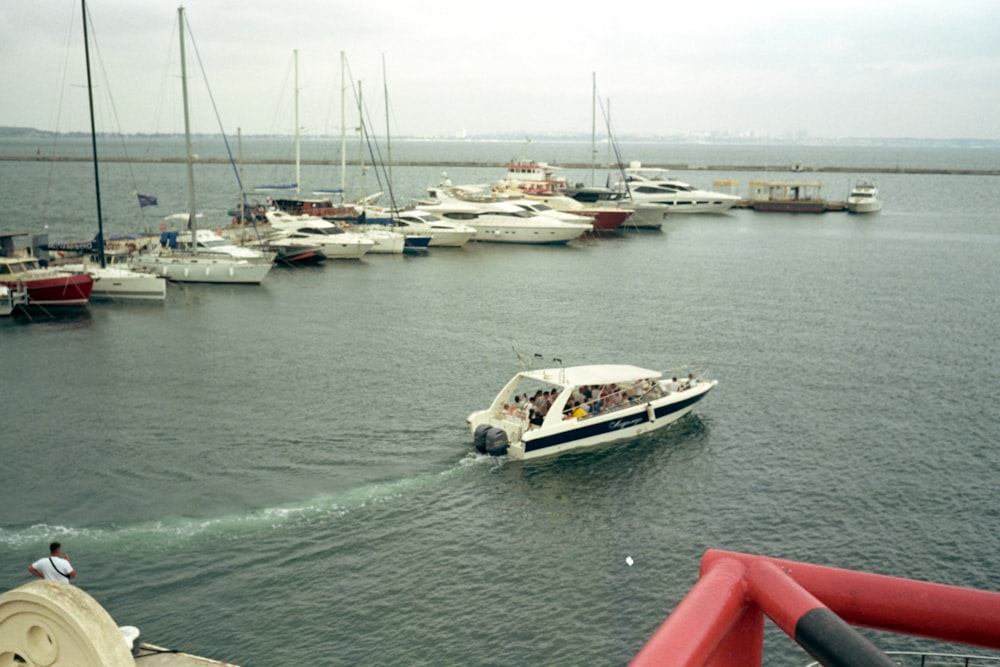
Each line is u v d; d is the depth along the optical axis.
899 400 38.22
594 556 23.75
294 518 25.56
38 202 133.62
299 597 21.44
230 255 66.81
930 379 41.78
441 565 23.08
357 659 19.12
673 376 41.38
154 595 21.39
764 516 26.34
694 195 132.25
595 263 81.44
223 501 26.62
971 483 28.89
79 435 32.50
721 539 24.84
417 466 29.72
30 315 53.44
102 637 6.64
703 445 32.31
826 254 89.25
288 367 42.53
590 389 33.62
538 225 92.56
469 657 19.27
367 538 24.47
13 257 61.31
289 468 29.39
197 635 19.84
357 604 21.16
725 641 2.51
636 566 23.25
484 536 24.78
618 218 105.12
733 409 36.75
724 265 80.94
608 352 46.97
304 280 68.75
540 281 70.50
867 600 2.68
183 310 55.94
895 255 88.69
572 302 61.41
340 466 29.61
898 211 142.00
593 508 26.77
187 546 23.78
